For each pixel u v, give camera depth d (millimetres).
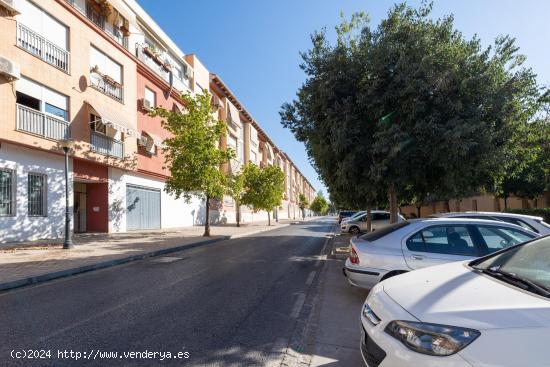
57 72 15000
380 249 5387
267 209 34312
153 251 11805
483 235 5086
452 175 8906
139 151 21547
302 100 10820
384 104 8930
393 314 2602
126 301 5852
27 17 13797
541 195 24328
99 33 17719
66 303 5738
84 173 17312
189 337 4246
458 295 2582
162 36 24781
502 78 9078
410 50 8914
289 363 3625
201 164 17859
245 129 47250
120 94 19484
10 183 13453
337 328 4664
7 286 6793
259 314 5188
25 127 13383
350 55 9797
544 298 2369
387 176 9164
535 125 10031
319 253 12586
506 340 2062
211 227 28172
